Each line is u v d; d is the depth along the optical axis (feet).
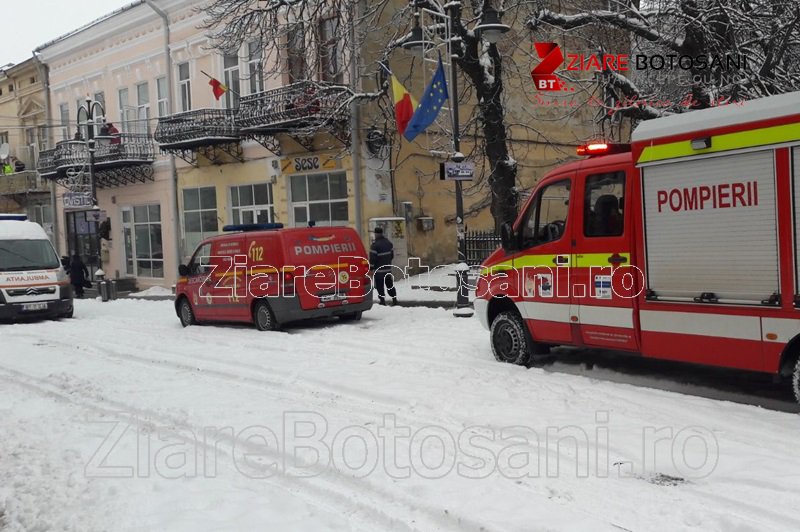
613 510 15.52
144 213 95.40
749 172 21.89
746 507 15.37
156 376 32.37
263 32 58.80
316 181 71.67
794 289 20.97
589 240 26.96
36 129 117.39
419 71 70.03
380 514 15.97
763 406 23.43
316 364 33.01
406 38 53.72
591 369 29.71
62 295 61.21
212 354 37.37
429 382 28.02
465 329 41.96
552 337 28.76
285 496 17.31
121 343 43.68
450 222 74.02
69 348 43.04
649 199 24.71
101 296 80.07
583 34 54.54
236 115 73.46
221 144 78.64
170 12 87.10
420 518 15.67
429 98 49.80
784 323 21.21
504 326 31.22
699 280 23.34
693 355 23.67
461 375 28.84
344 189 69.00
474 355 33.40
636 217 25.13
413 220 70.69
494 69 53.21
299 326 47.26
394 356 34.22
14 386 32.22
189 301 51.06
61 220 112.06
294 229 44.78
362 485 17.74
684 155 23.40
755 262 21.85
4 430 24.41
